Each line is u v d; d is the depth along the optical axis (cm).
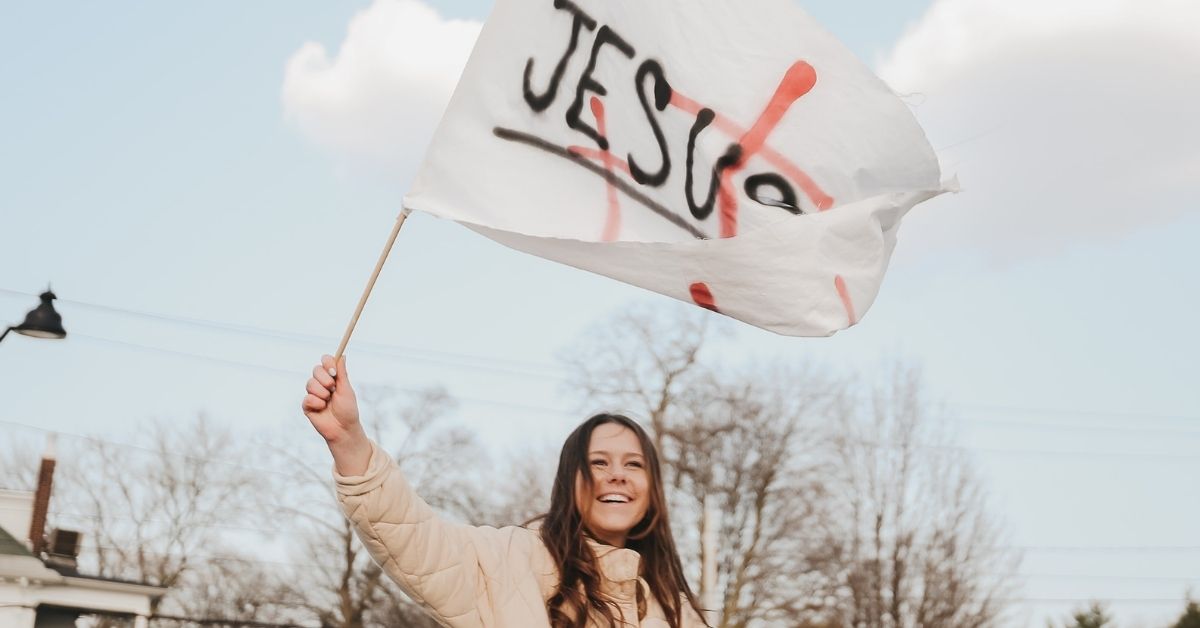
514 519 3447
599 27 455
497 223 437
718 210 448
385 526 386
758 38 452
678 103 452
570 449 445
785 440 3481
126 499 3678
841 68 449
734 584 3428
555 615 415
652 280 445
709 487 3350
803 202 448
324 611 3556
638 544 448
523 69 450
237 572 3641
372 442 390
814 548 3469
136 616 2556
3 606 2434
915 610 3431
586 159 448
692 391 3428
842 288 439
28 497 2689
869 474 3503
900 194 448
